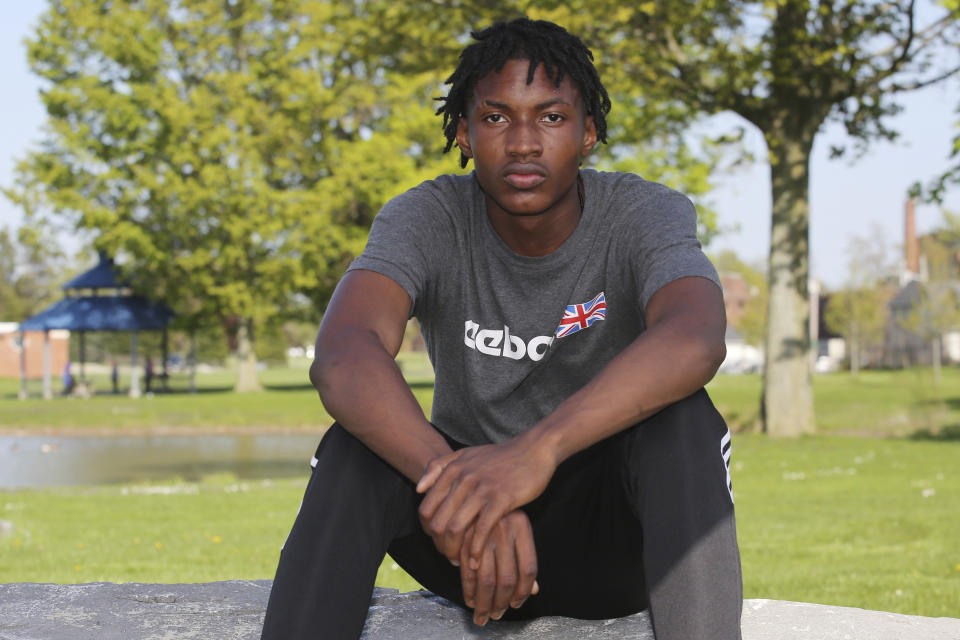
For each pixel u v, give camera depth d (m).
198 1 31.44
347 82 32.62
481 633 1.89
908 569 5.57
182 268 32.94
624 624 1.87
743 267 65.31
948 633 1.95
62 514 8.77
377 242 1.76
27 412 25.41
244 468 14.95
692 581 1.42
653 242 1.70
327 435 1.58
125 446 18.75
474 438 1.95
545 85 1.67
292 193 31.38
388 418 1.47
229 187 31.11
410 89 31.19
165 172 31.08
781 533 7.14
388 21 16.39
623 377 1.47
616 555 1.74
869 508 8.41
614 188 1.82
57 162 31.64
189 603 2.23
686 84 15.40
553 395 1.86
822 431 17.53
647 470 1.49
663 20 14.88
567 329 1.79
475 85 1.71
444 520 1.40
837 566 5.73
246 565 5.96
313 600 1.47
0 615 2.10
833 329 55.31
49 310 35.41
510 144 1.67
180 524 8.07
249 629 2.01
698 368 1.49
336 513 1.51
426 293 1.82
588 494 1.69
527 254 1.79
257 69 31.84
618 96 17.92
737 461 12.79
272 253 32.56
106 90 31.27
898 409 22.36
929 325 41.00
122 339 69.12
